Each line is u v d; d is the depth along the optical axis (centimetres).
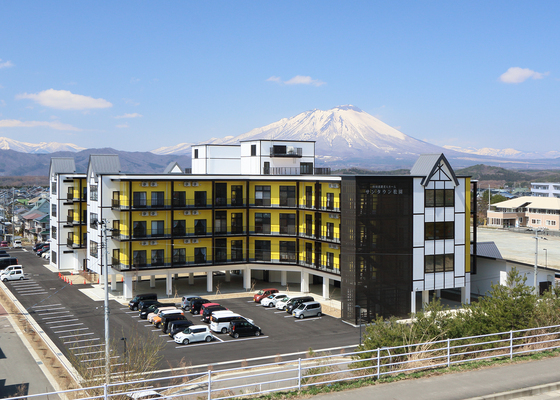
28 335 4181
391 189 4897
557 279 5981
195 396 2670
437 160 5109
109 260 5831
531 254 9181
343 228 4912
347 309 4841
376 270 4834
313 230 5775
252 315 5053
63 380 3183
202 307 4947
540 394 2092
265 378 3147
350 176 4822
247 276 6159
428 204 5100
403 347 2486
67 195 7256
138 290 6044
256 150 6962
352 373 2517
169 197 5781
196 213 5925
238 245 6141
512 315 2841
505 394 2031
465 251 5344
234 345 4091
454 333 2734
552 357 2550
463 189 5303
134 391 2403
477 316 2939
